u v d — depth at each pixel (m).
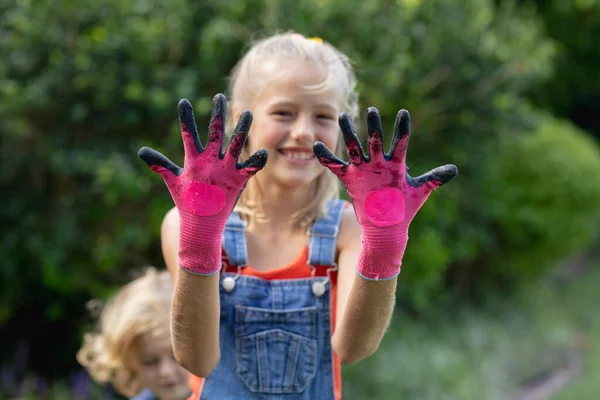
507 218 6.07
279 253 1.58
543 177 6.14
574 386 4.90
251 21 3.70
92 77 3.55
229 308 1.54
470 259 5.84
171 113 3.63
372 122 1.23
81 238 3.79
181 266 1.31
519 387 4.91
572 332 6.16
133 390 2.51
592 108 10.59
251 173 1.26
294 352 1.53
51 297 4.22
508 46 4.79
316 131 1.53
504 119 4.79
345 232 1.58
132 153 3.70
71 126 3.73
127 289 2.54
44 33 3.59
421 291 4.62
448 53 4.41
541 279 7.14
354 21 3.90
